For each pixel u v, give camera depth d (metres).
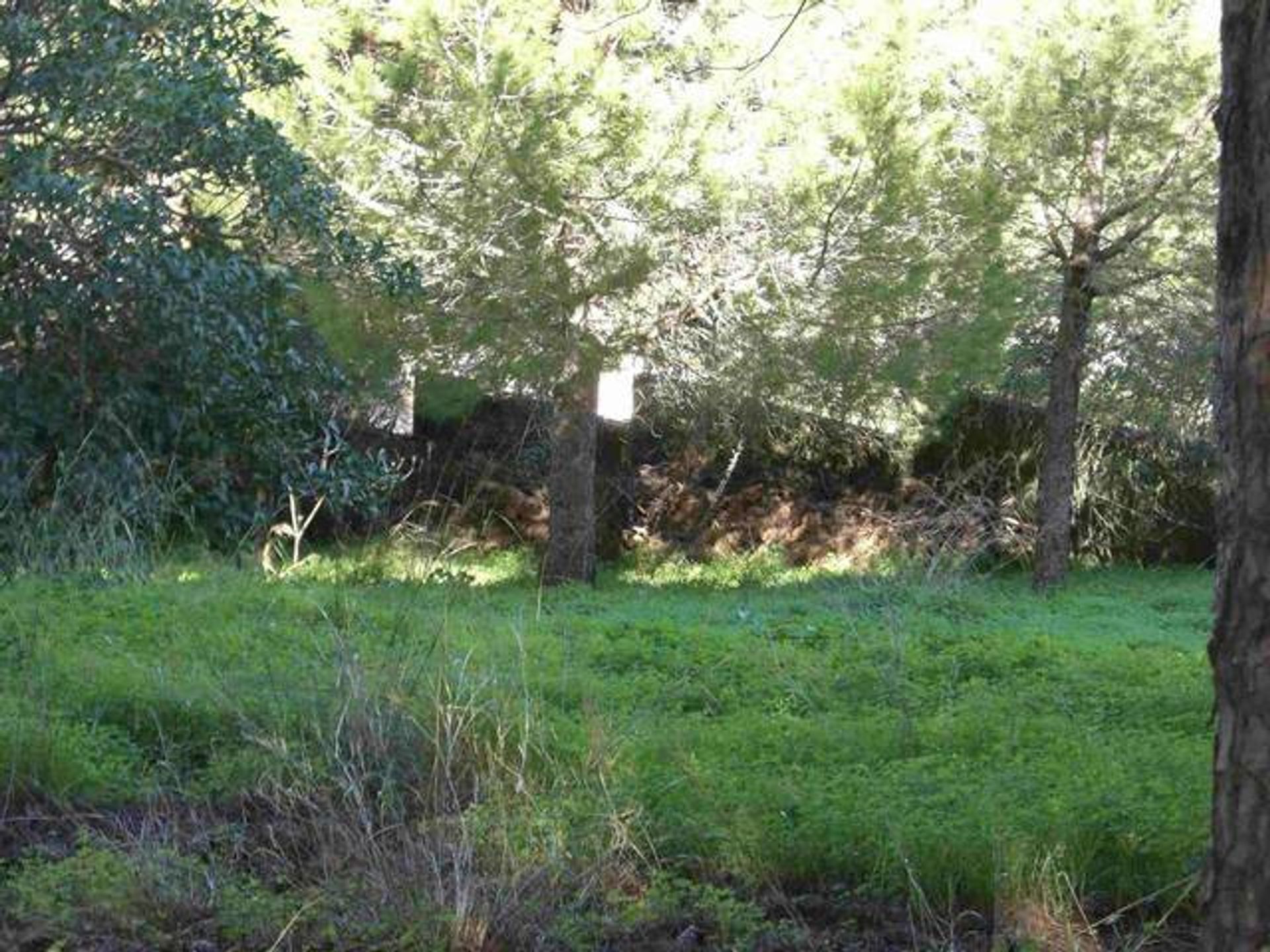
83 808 6.60
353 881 5.48
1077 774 6.43
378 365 14.95
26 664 8.31
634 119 14.80
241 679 8.05
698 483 22.52
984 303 16.25
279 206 7.90
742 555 22.16
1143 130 17.58
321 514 16.38
